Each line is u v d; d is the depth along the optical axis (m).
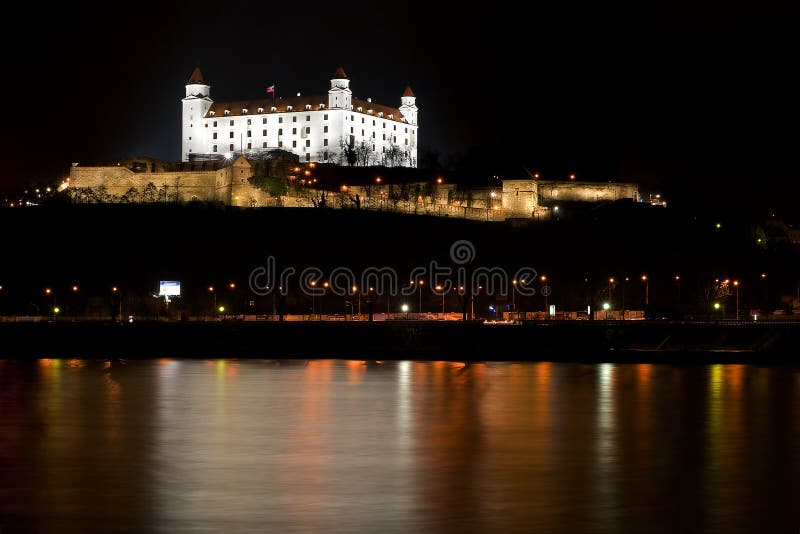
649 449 58.81
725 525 41.06
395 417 72.19
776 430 66.19
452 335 132.00
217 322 149.38
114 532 39.81
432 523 41.12
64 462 54.22
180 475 50.59
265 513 42.62
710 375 105.50
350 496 45.88
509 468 52.78
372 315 169.38
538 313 181.62
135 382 96.50
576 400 82.38
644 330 133.00
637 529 40.44
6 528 40.50
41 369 110.75
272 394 86.12
